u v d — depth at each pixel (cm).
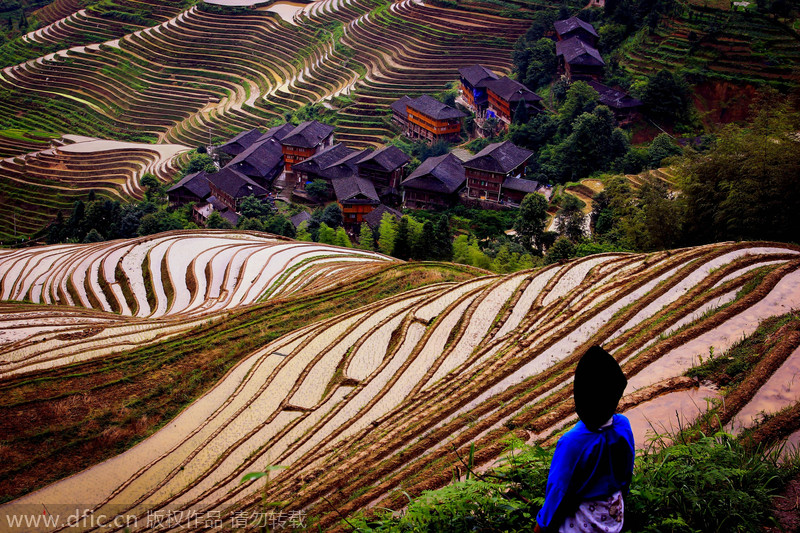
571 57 8781
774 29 8381
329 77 11856
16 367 2766
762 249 2042
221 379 2677
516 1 11944
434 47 11444
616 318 1808
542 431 1223
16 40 14600
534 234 5912
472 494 702
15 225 8994
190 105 12338
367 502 1208
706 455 758
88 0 16050
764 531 678
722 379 1166
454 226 7112
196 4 14600
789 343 1195
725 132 3247
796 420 938
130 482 2066
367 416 1973
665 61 8656
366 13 13300
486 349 2044
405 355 2403
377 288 3456
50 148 11050
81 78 13200
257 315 3225
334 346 2639
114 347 2970
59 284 4500
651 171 6556
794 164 2644
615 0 10069
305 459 1777
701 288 1753
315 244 5050
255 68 12988
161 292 4331
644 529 650
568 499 532
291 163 9338
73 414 2470
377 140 10150
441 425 1541
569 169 7556
